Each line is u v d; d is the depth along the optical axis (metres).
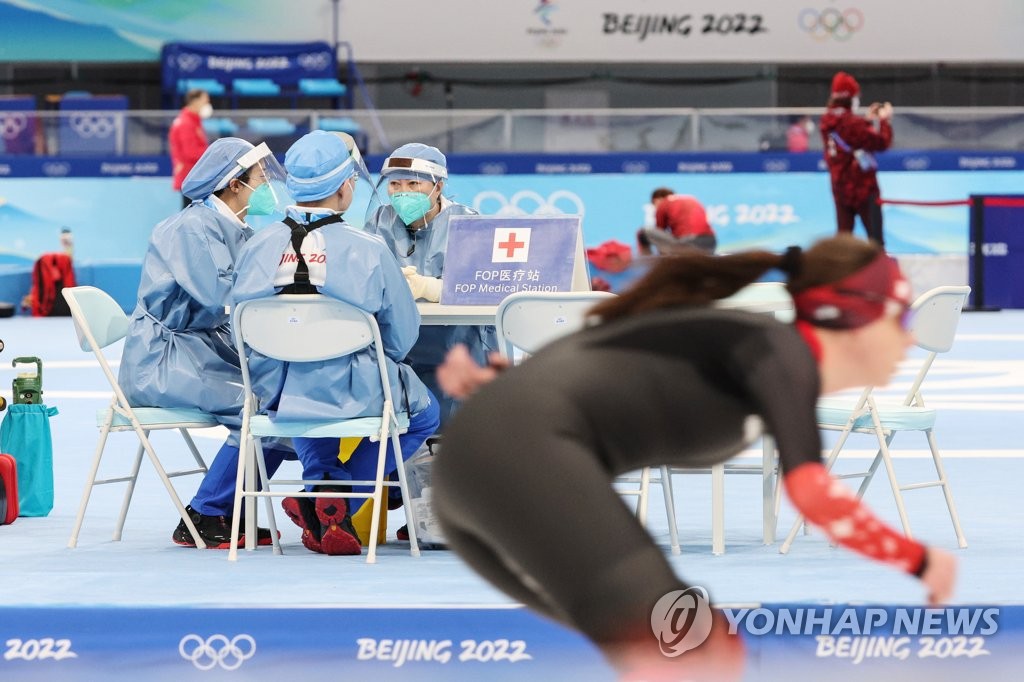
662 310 9.41
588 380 9.02
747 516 22.88
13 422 22.69
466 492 9.04
